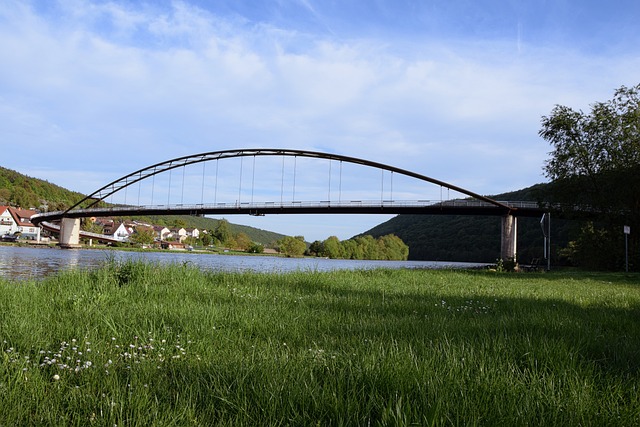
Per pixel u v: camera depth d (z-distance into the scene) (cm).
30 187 16138
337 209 5541
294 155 6241
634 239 3086
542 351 325
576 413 218
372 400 227
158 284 766
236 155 6562
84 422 210
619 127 3098
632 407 228
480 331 422
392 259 10344
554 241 6134
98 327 407
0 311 460
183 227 14612
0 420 209
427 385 245
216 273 1057
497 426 202
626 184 2945
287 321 468
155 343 350
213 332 396
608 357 347
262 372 267
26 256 3575
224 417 216
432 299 744
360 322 472
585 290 1151
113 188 7675
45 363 292
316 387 241
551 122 3341
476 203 5097
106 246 8856
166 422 204
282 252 9819
